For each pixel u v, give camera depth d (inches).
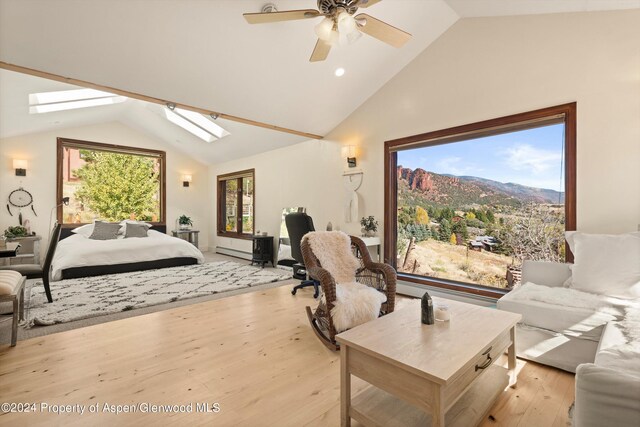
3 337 102.3
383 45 135.4
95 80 118.6
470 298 132.0
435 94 141.7
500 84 122.0
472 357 52.9
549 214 114.7
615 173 97.3
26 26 90.6
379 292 101.7
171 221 301.9
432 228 149.4
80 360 86.4
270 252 233.0
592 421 31.1
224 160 293.0
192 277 191.2
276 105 159.2
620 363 45.4
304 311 129.5
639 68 93.7
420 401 49.6
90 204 261.9
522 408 65.7
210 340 100.3
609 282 82.0
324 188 198.2
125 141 274.4
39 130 225.8
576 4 101.0
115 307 131.6
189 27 105.6
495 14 121.8
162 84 128.3
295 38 120.2
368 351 55.7
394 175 161.6
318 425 61.1
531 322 82.2
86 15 92.7
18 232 211.5
